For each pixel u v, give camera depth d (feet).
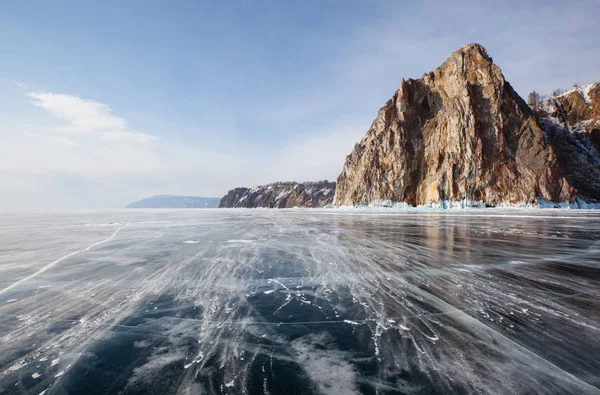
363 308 14.82
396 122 216.74
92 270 23.75
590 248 32.65
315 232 51.70
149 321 13.48
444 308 14.69
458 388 8.20
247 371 9.23
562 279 20.06
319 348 10.69
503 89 179.52
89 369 9.53
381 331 12.07
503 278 20.43
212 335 11.93
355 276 21.22
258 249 33.55
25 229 61.62
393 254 29.86
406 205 193.36
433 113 215.72
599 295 16.65
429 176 188.75
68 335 12.14
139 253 31.40
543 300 15.81
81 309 15.15
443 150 185.98
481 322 12.94
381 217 98.37
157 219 100.12
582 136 208.85
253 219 98.17
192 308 15.10
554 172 155.22
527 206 149.89
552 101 246.68
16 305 15.81
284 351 10.50
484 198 161.07
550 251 30.99
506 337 11.44
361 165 238.27
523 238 40.91
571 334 11.67
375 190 211.00
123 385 8.61
